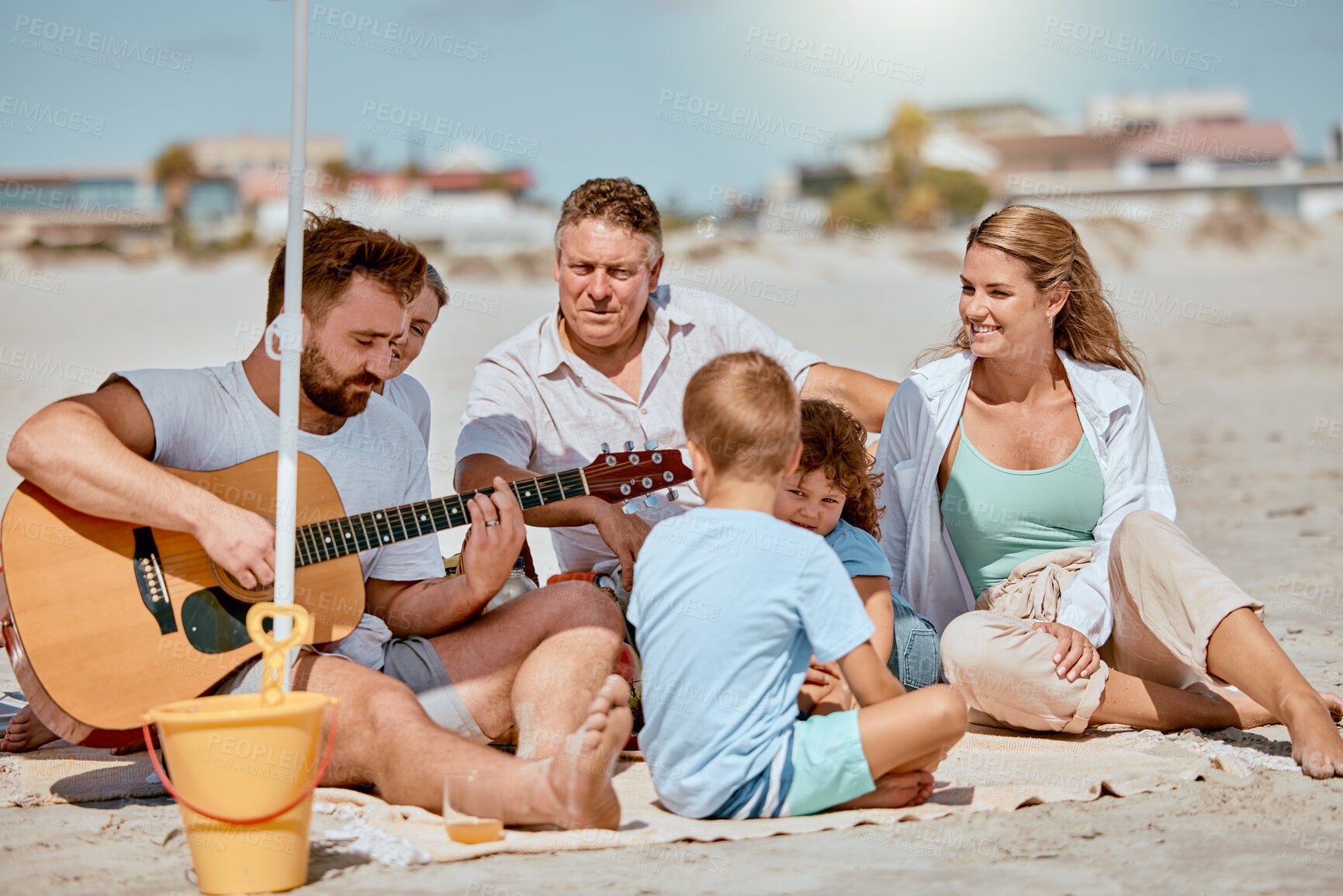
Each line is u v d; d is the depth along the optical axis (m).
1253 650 3.08
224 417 2.99
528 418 3.89
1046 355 3.76
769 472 2.69
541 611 2.98
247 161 85.75
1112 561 3.40
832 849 2.42
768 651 2.65
